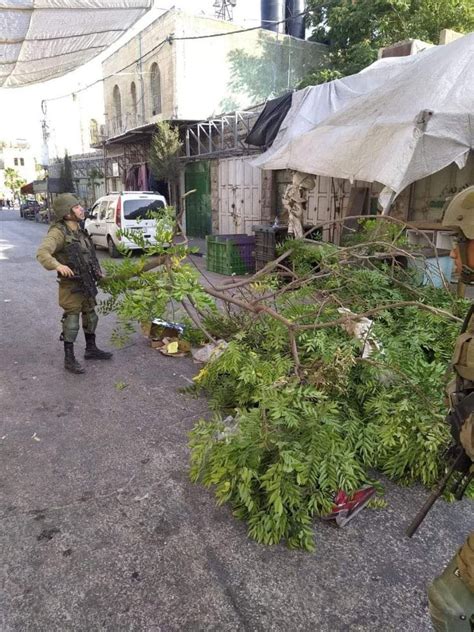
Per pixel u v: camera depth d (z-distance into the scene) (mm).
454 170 7867
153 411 4008
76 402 4195
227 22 17359
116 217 12688
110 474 3121
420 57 7547
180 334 5527
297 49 19109
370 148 6086
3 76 9875
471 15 13008
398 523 2660
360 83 8430
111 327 6527
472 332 1653
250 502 2506
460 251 1660
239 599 2162
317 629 2012
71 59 9164
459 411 1649
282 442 2631
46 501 2848
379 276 4422
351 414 3131
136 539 2535
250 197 14406
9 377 4770
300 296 4387
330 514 2623
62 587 2229
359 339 3512
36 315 7129
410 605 2123
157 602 2146
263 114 10242
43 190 30172
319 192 11312
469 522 2674
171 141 15664
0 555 2420
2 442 3523
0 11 6715
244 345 4031
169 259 3822
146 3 6492
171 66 16984
